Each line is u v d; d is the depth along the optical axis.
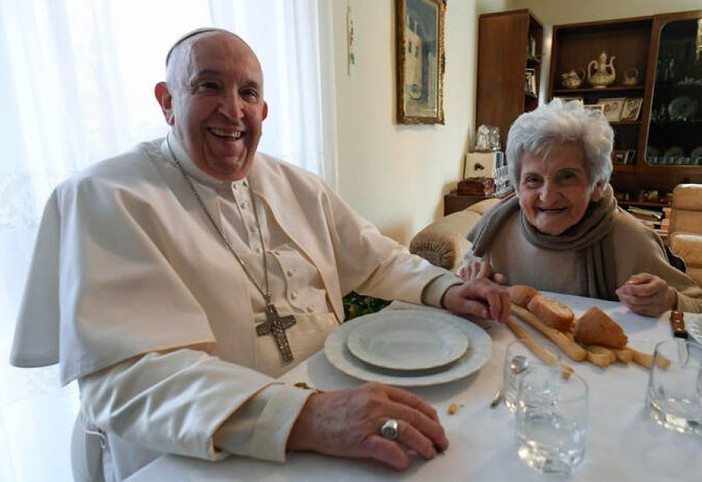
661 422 0.59
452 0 3.12
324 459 0.54
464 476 0.51
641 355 0.74
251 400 0.58
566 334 0.82
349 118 2.10
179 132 0.89
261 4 1.45
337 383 0.71
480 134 3.73
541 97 4.34
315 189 1.14
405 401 0.58
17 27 0.89
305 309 0.98
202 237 0.87
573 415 0.55
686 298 1.01
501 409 0.63
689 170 3.58
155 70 1.15
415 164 2.83
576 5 4.21
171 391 0.60
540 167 1.12
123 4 1.08
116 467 0.76
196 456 0.55
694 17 3.39
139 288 0.73
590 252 1.17
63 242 0.75
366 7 2.13
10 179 0.89
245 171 0.96
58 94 0.95
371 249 1.15
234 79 0.86
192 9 1.22
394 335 0.83
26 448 1.01
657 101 3.70
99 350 0.64
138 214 0.80
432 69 2.85
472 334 0.82
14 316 0.93
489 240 1.35
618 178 4.06
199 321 0.76
